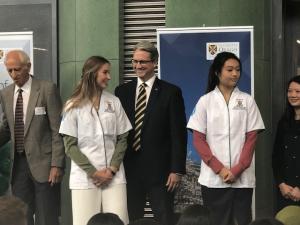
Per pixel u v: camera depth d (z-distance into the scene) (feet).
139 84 14.19
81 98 13.24
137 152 13.94
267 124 17.69
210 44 15.99
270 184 17.63
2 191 16.89
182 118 13.98
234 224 13.00
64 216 17.52
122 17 18.13
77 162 12.95
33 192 15.24
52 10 18.21
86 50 17.80
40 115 14.80
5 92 15.15
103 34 17.75
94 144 13.11
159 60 16.17
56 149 14.73
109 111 13.30
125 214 13.25
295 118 14.82
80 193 13.02
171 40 16.16
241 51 15.89
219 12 17.35
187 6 17.48
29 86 14.96
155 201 13.89
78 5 17.89
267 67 17.84
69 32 18.03
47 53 18.25
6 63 14.74
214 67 13.38
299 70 18.79
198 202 16.15
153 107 13.92
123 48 18.20
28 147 14.76
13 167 15.05
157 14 18.21
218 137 13.07
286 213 8.59
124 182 13.35
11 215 5.55
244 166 12.77
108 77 13.38
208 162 12.92
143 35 18.28
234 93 13.23
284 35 18.62
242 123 13.04
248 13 17.42
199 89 16.07
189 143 16.17
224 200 12.97
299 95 14.51
